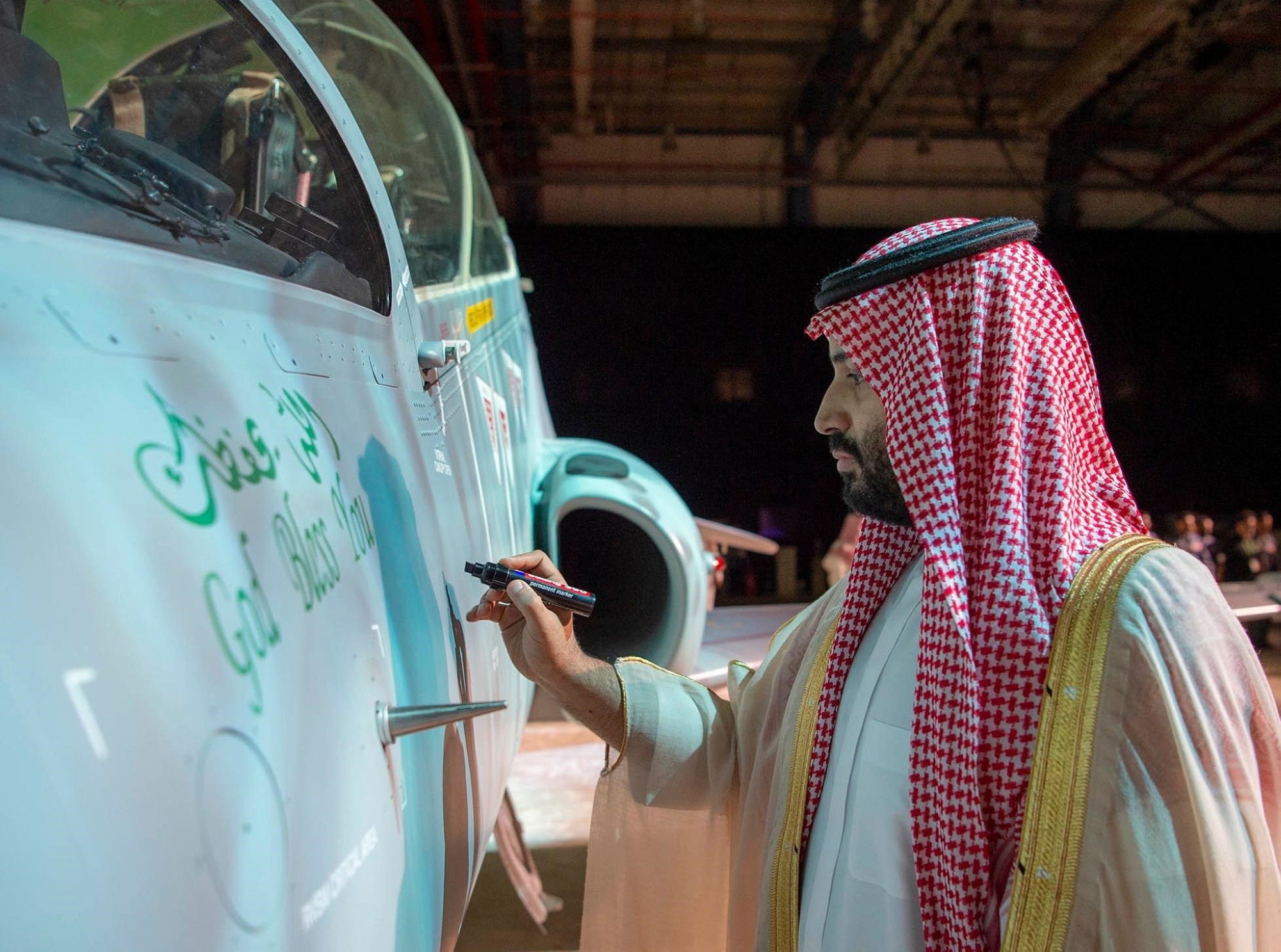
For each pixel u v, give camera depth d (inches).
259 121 59.7
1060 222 729.6
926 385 47.3
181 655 25.2
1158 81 619.5
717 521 749.9
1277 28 587.2
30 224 30.3
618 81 647.8
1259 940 41.6
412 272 77.2
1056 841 42.4
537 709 161.9
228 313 37.2
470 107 613.0
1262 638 370.3
